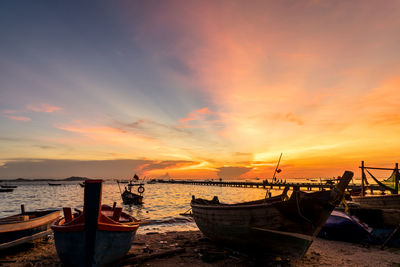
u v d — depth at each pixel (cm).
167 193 6669
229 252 959
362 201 1630
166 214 2373
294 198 747
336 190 739
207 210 1037
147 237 1305
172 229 1622
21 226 973
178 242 1178
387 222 1211
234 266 823
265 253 866
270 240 813
